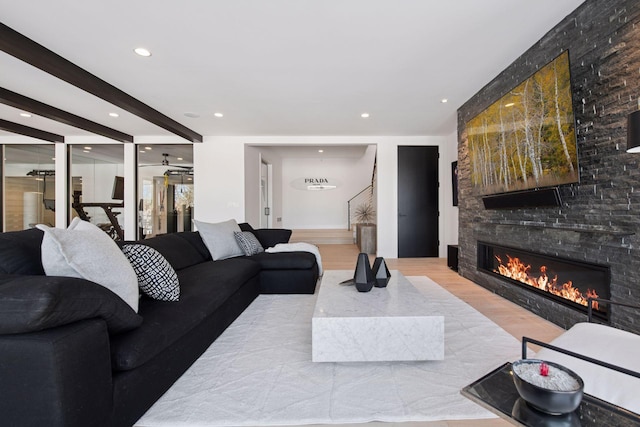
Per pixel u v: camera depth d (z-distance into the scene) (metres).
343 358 1.82
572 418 0.91
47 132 5.48
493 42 2.62
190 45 2.60
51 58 2.67
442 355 1.82
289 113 4.51
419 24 2.34
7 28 2.30
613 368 0.92
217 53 2.74
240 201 5.96
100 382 1.16
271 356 2.03
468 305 3.08
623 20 1.87
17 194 5.91
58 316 1.02
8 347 0.99
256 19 2.25
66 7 2.08
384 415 1.43
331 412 1.46
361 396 1.58
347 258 5.96
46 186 5.91
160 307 1.80
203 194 5.97
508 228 3.26
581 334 1.37
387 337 1.82
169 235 3.22
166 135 5.79
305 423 1.39
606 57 1.99
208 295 2.14
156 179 6.43
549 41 2.46
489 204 3.47
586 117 2.16
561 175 2.30
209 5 2.08
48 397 0.99
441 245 6.17
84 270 1.31
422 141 6.09
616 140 1.94
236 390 1.65
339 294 2.26
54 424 0.99
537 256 2.80
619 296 1.95
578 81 2.21
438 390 1.64
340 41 2.56
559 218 2.47
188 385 1.70
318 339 1.83
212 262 3.24
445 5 2.12
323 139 6.02
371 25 2.34
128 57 2.79
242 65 2.97
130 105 3.77
